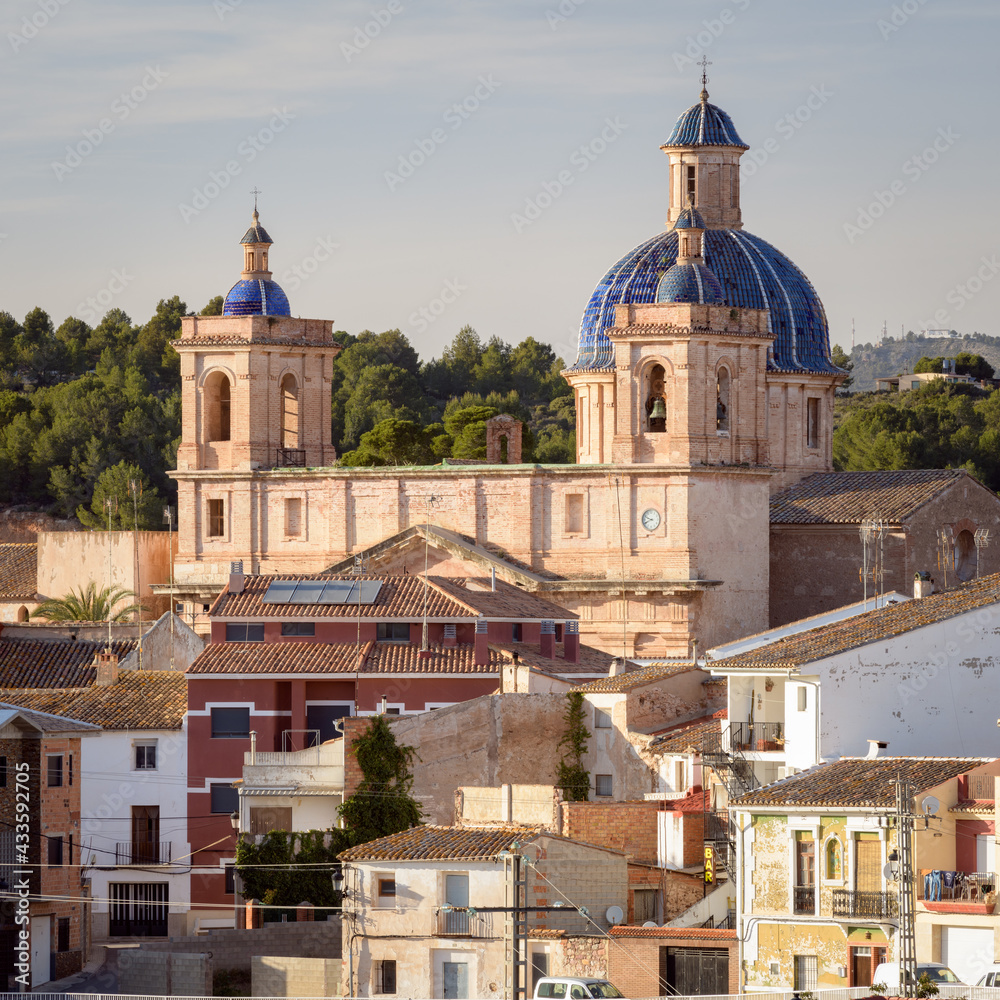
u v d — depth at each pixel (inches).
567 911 7682.1
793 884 7367.1
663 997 7091.5
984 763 7475.4
